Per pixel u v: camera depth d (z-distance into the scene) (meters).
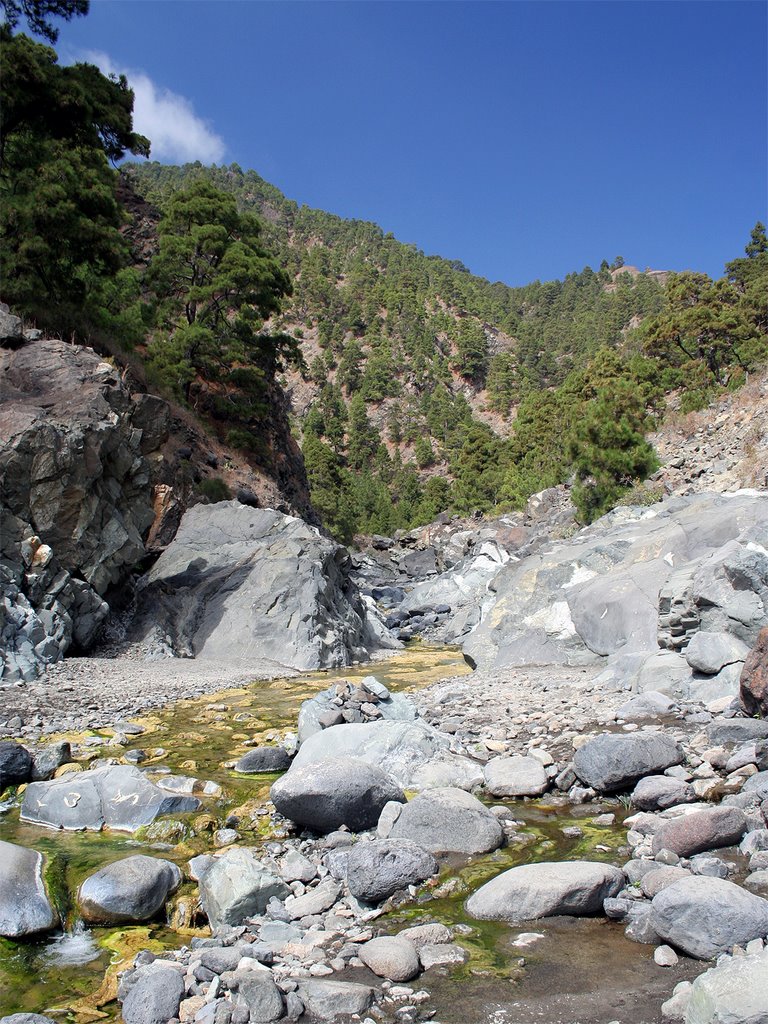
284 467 41.47
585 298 191.38
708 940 4.21
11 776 8.54
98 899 5.50
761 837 5.36
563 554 17.64
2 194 26.00
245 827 7.12
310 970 4.45
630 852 5.79
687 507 17.78
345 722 9.26
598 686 11.75
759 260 78.31
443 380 149.12
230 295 37.19
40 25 27.55
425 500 87.38
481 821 6.15
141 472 21.45
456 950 4.57
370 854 5.50
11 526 16.66
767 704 7.94
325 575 21.41
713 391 42.94
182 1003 4.20
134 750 9.62
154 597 20.58
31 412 17.94
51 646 15.85
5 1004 4.45
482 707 10.91
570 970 4.27
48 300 26.73
